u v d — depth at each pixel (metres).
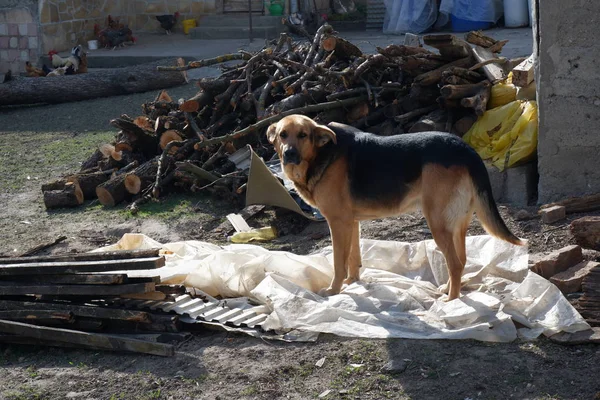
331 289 5.86
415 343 5.00
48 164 11.19
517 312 5.16
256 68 10.07
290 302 5.45
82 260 5.71
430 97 8.90
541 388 4.39
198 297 5.98
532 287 5.36
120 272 5.52
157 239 7.82
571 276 5.62
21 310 5.62
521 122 7.88
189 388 4.76
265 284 5.78
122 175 9.05
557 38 7.12
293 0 20.34
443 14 18.58
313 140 5.61
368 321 5.25
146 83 15.80
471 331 4.97
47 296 5.76
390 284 5.98
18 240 8.08
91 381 4.98
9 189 10.07
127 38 20.27
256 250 6.40
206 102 9.94
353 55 9.99
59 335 5.45
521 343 4.91
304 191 5.86
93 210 8.97
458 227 5.46
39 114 15.00
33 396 4.84
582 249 6.28
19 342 5.62
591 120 7.16
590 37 6.98
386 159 5.52
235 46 18.83
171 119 9.72
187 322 5.48
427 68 9.05
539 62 7.27
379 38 18.16
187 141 9.30
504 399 4.34
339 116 9.20
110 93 15.94
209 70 17.00
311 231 7.60
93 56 18.83
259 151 9.06
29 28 19.73
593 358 4.66
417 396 4.45
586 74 7.07
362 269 6.31
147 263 5.35
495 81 8.53
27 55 19.84
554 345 4.86
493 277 5.92
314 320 5.31
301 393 4.60
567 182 7.40
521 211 7.27
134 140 9.73
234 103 9.47
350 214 5.75
